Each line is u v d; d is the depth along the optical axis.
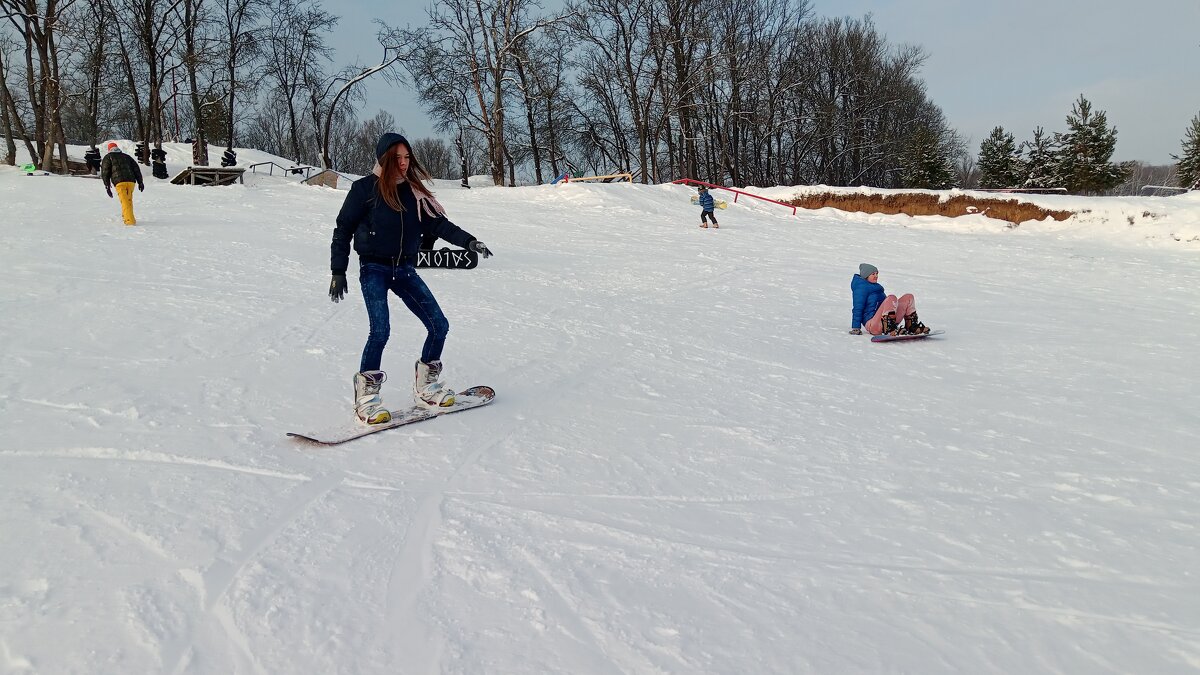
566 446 3.88
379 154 4.11
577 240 15.04
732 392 5.14
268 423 4.11
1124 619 2.23
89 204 15.11
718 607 2.29
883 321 6.97
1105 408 4.78
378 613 2.21
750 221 21.00
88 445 3.62
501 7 34.28
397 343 6.28
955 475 3.53
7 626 2.06
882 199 24.62
